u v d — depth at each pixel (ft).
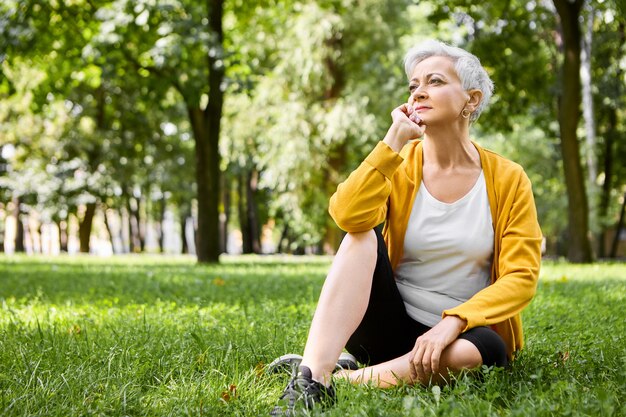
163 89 51.39
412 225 9.81
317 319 8.89
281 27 68.18
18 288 26.37
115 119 91.66
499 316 9.09
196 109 50.88
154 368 10.61
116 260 60.08
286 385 9.50
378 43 68.03
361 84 67.15
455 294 9.76
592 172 75.31
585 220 49.88
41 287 25.88
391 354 10.03
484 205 9.70
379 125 65.82
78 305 19.97
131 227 125.18
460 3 52.60
